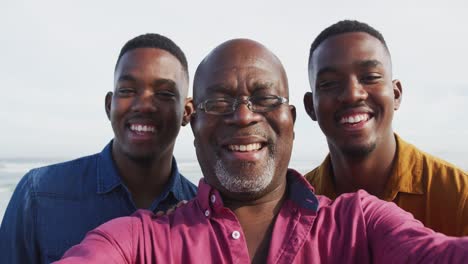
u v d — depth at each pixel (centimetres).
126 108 98
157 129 99
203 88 79
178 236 71
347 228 71
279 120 77
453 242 61
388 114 92
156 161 101
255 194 75
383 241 67
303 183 75
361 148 91
